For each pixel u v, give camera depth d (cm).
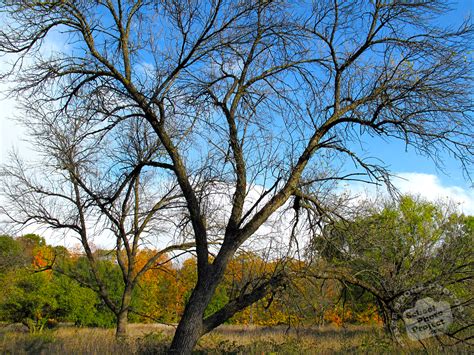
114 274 2572
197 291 815
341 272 849
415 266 972
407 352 1066
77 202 1445
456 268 915
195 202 865
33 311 2370
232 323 2453
